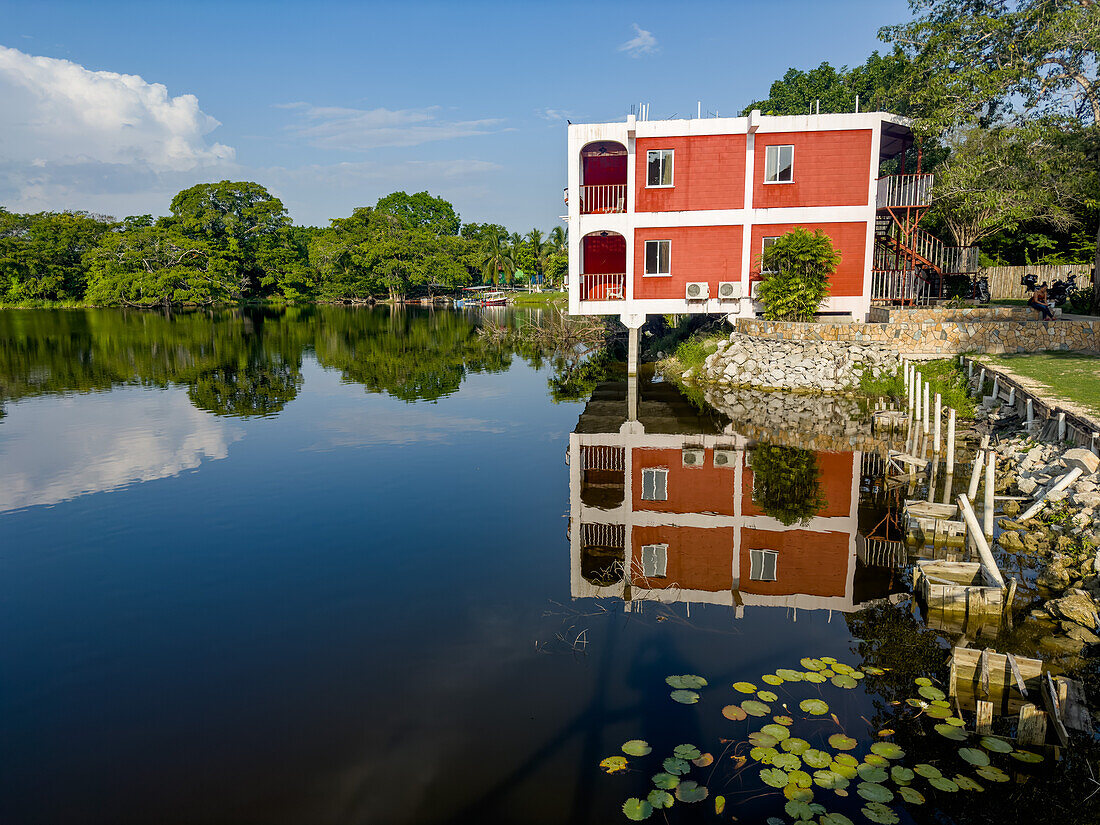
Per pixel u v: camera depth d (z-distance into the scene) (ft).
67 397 80.18
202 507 42.04
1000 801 17.33
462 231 405.59
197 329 175.42
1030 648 24.79
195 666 24.40
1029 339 71.05
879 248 89.81
